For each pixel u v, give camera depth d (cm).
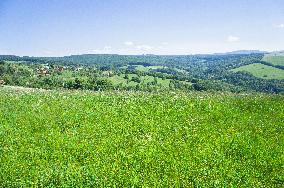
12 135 2105
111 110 2955
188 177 1371
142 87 13550
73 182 1274
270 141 2005
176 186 1282
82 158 1627
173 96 3816
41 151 1716
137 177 1348
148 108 2989
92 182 1275
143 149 1727
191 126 2323
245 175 1420
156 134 2112
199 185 1287
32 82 12481
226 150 1795
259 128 2325
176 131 2173
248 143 1912
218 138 1997
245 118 2659
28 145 1848
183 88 14275
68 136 2050
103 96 3947
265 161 1627
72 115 2747
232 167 1524
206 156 1647
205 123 2438
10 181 1313
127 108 3030
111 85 13012
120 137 2038
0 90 5250
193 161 1577
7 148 1784
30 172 1409
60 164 1509
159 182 1306
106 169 1427
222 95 4172
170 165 1505
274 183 1392
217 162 1564
